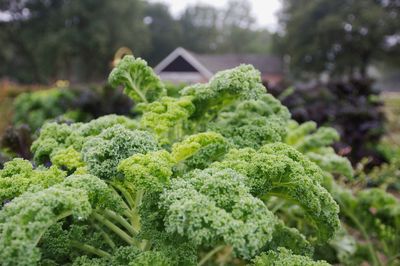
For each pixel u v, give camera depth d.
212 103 0.87
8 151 1.16
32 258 0.48
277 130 0.86
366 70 11.91
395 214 1.12
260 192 0.64
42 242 0.68
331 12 11.21
